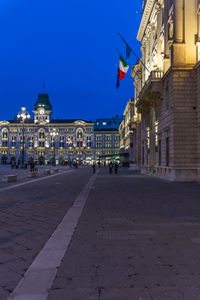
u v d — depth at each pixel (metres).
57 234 6.70
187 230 7.14
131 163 62.16
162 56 30.03
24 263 4.85
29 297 3.55
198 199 12.98
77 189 18.00
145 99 33.75
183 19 24.20
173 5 24.91
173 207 10.70
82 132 116.75
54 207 10.88
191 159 23.41
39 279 4.09
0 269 4.57
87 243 5.98
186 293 3.66
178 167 23.42
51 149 117.06
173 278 4.14
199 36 23.39
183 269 4.51
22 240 6.30
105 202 12.06
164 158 26.98
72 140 116.88
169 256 5.14
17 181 25.70
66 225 7.68
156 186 19.69
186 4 24.14
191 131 23.53
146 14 38.41
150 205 11.20
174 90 23.70
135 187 19.05
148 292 3.68
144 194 15.01
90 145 116.31
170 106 24.61
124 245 5.84
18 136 119.12
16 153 118.75
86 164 115.81
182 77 23.75
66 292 3.68
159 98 28.69
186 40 23.94
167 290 3.75
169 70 24.23
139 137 54.12
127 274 4.29
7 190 17.52
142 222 8.08
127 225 7.71
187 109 23.52
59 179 28.50
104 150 116.25
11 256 5.21
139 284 3.93
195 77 23.66
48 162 116.88
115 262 4.82
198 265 4.69
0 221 8.32
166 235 6.65
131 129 60.84
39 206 11.12
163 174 27.38
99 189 17.81
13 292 3.69
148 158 36.47
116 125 124.38
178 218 8.64
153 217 8.79
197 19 23.91
